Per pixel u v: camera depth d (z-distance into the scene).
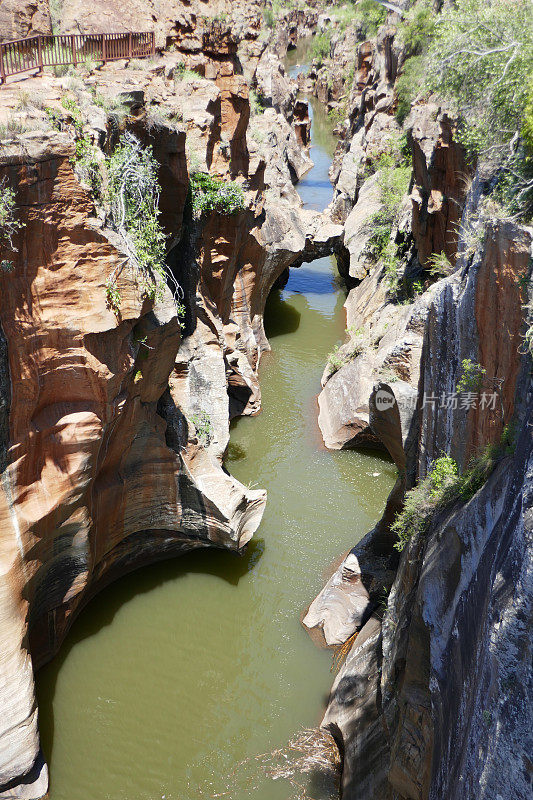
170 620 18.41
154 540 19.27
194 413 20.20
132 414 15.98
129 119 16.45
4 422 12.94
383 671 13.64
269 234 29.83
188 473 18.27
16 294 12.63
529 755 6.76
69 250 13.13
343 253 39.38
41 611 15.62
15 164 12.01
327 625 17.88
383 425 16.64
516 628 7.14
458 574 10.16
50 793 14.27
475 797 7.46
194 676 16.95
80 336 13.52
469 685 8.50
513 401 10.27
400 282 28.78
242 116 25.70
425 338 14.37
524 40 14.77
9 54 16.30
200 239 21.56
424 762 10.43
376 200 37.41
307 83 96.88
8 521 13.35
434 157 21.66
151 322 15.32
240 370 26.84
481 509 9.91
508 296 10.40
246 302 28.72
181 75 23.88
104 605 18.59
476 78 16.30
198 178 20.95
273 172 37.62
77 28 22.69
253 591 19.25
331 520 22.11
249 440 26.22
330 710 15.46
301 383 30.33
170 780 14.62
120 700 16.31
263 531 21.52
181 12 25.67
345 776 13.59
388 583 17.59
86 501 15.05
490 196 13.39
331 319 36.53
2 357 12.57
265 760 14.90
